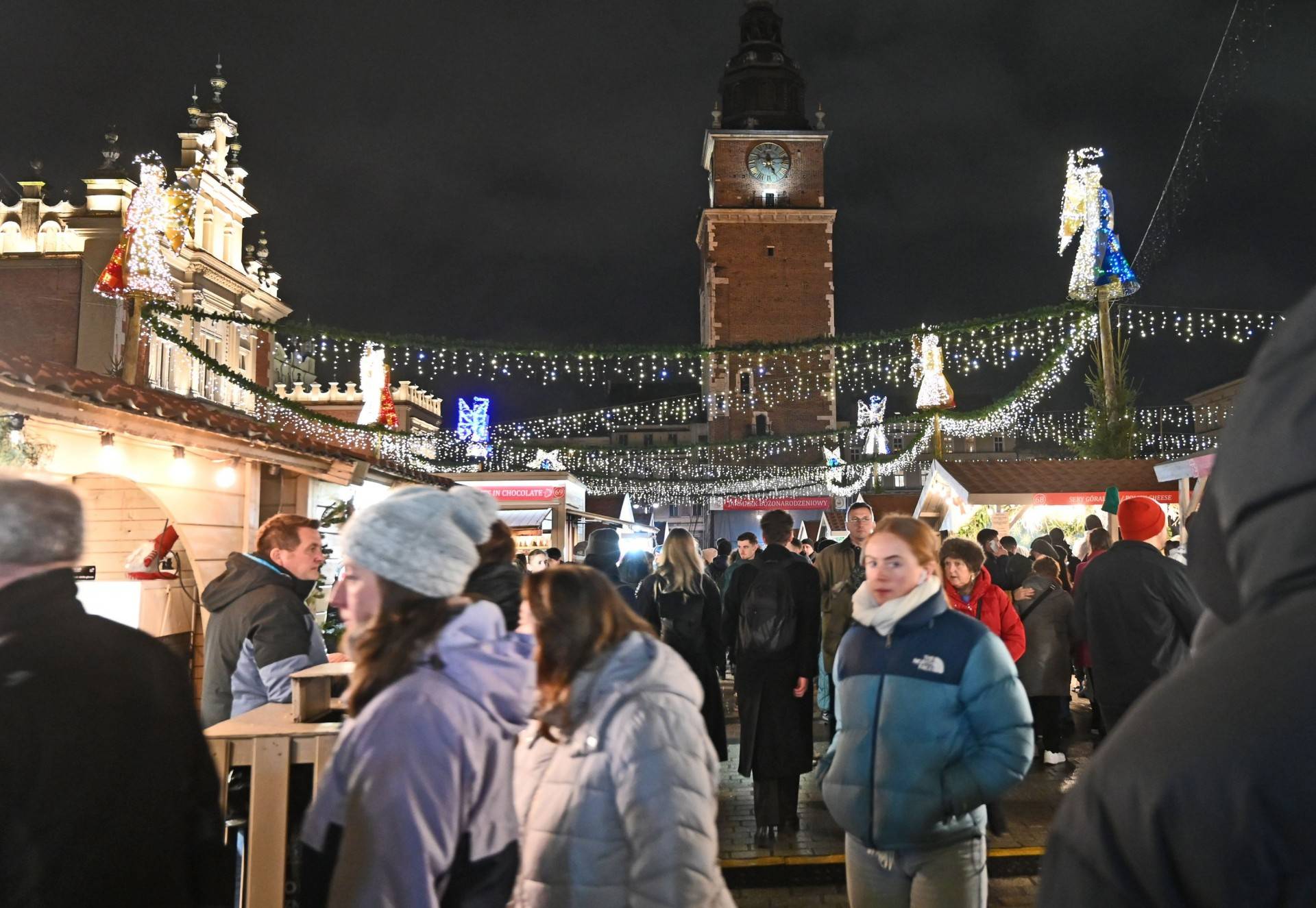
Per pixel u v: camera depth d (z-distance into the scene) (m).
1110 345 18.20
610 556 6.66
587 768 2.13
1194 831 0.70
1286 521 0.74
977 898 2.79
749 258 59.22
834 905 4.66
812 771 7.11
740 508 46.12
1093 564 5.12
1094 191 17.20
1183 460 10.48
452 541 1.95
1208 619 0.95
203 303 29.77
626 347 14.53
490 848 1.81
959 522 14.62
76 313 24.53
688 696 2.19
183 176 26.92
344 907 1.64
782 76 63.03
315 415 19.31
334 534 9.48
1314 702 0.68
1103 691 4.97
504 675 1.88
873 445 45.94
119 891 1.76
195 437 6.97
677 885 1.97
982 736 2.77
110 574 8.18
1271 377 0.78
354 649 1.95
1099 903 0.77
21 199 25.78
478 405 41.19
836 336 14.77
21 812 1.70
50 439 5.83
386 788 1.67
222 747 2.99
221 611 3.73
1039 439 69.56
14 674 1.76
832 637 7.58
